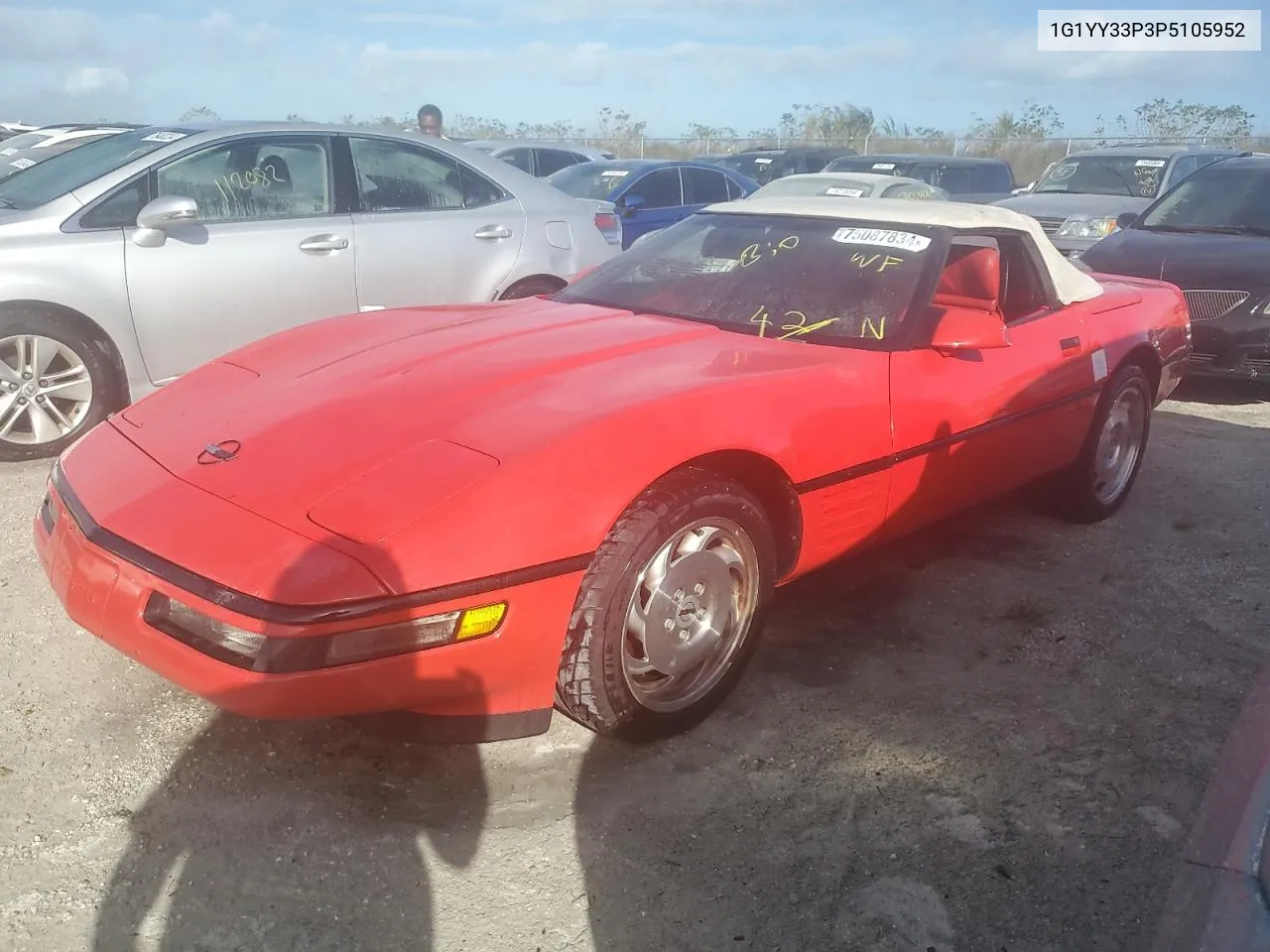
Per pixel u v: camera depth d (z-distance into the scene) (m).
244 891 2.26
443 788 2.63
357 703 2.26
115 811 2.48
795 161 19.80
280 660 2.17
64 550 2.54
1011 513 4.75
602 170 12.35
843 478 3.13
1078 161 12.53
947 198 11.96
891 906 2.31
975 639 3.54
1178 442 6.04
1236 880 1.34
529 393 2.77
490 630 2.35
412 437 2.56
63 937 2.11
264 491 2.44
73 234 4.93
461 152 6.32
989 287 3.65
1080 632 3.63
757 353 3.21
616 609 2.56
